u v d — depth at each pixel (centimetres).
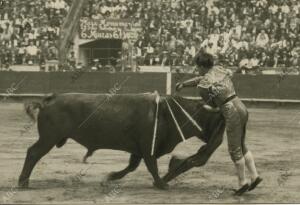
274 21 3828
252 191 1133
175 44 3791
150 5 4106
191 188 1151
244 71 3566
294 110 3400
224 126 1105
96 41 4084
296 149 1817
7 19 4153
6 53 3916
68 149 1720
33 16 4166
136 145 1141
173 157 1145
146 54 3778
